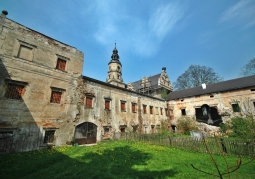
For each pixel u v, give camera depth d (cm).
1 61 1164
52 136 1373
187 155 986
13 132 1135
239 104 2489
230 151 975
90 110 1736
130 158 912
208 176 630
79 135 1559
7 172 689
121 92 2258
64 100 1519
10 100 1160
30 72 1319
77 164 809
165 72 4169
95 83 1888
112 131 1936
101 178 617
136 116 2423
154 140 1436
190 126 2636
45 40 1492
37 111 1296
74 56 1738
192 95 3083
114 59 4391
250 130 1163
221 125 2317
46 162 849
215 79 3834
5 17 1253
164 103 3356
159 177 616
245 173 660
